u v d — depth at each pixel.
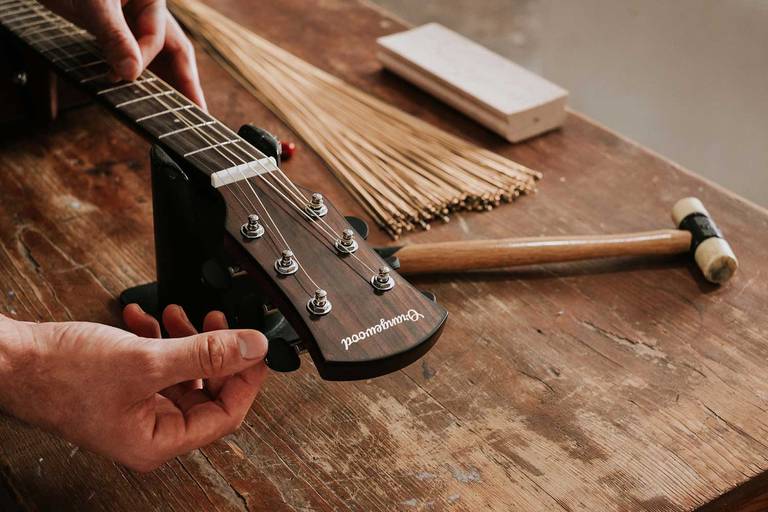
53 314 1.15
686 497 0.94
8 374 0.83
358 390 1.05
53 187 1.38
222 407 0.87
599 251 1.24
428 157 1.45
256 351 0.80
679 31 3.23
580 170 1.48
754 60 3.07
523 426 1.01
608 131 1.58
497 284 1.23
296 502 0.92
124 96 1.19
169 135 1.06
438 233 1.32
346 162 1.43
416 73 1.66
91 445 0.86
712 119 2.78
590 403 1.04
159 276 1.08
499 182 1.40
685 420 1.03
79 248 1.26
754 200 2.49
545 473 0.96
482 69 1.63
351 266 0.85
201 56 1.74
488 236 1.32
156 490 0.93
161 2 1.29
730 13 3.34
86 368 0.82
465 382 1.07
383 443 0.99
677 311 1.19
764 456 0.99
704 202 1.41
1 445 0.97
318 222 0.90
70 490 0.93
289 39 1.83
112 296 1.18
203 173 0.97
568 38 3.23
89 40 1.36
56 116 1.52
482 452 0.98
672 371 1.10
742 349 1.14
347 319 0.79
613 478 0.95
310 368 1.08
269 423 1.01
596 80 2.97
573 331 1.15
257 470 0.96
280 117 1.56
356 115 1.56
